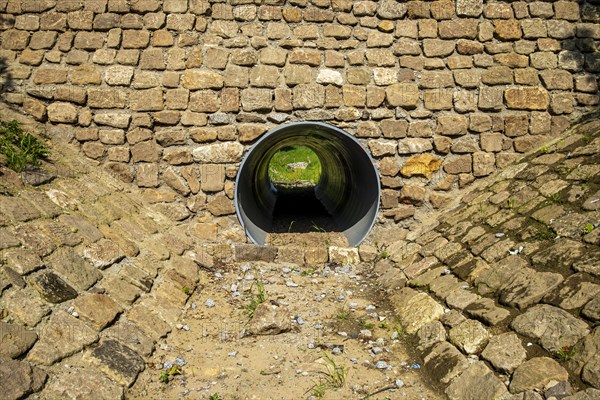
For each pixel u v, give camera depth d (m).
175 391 3.74
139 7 5.24
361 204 5.87
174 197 5.29
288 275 5.09
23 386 3.24
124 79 5.23
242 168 5.32
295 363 4.02
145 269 4.48
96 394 3.53
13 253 3.84
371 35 5.35
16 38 5.25
